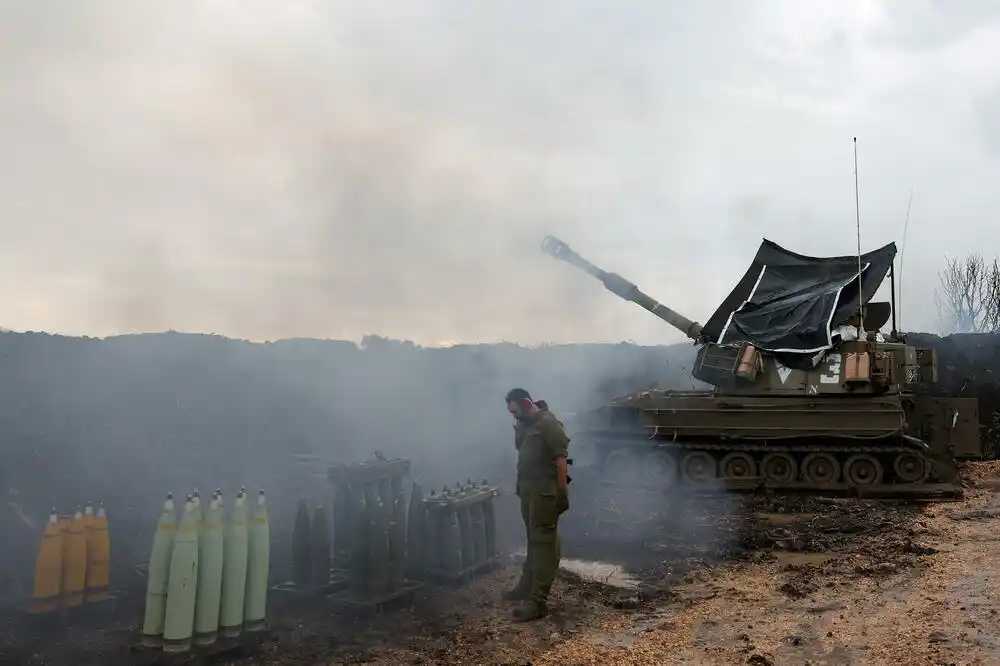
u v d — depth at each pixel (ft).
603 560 35.81
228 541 23.21
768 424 56.80
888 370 56.29
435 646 23.82
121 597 26.48
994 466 68.13
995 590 28.02
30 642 22.89
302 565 27.37
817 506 50.14
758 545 38.27
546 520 27.32
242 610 23.30
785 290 63.41
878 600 27.94
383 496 29.96
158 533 22.40
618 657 22.86
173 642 21.72
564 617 26.73
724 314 63.62
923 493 52.42
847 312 58.03
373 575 26.94
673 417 58.44
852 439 55.83
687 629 25.38
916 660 21.61
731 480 56.59
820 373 57.21
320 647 23.72
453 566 30.09
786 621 26.04
